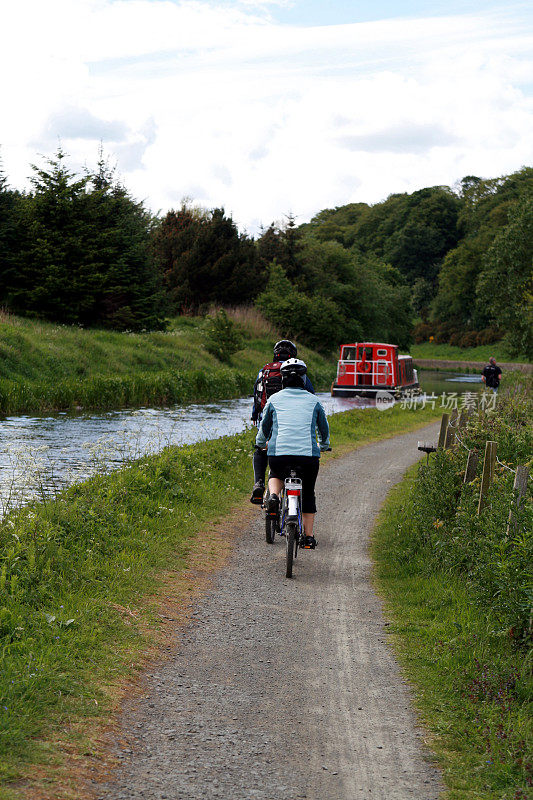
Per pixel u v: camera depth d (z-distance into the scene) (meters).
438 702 4.41
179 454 12.19
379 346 33.53
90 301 36.59
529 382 29.27
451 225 130.00
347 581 7.17
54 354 27.91
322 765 3.65
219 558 7.71
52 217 36.94
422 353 109.00
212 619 5.84
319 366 46.28
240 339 40.00
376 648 5.36
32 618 5.09
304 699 4.44
